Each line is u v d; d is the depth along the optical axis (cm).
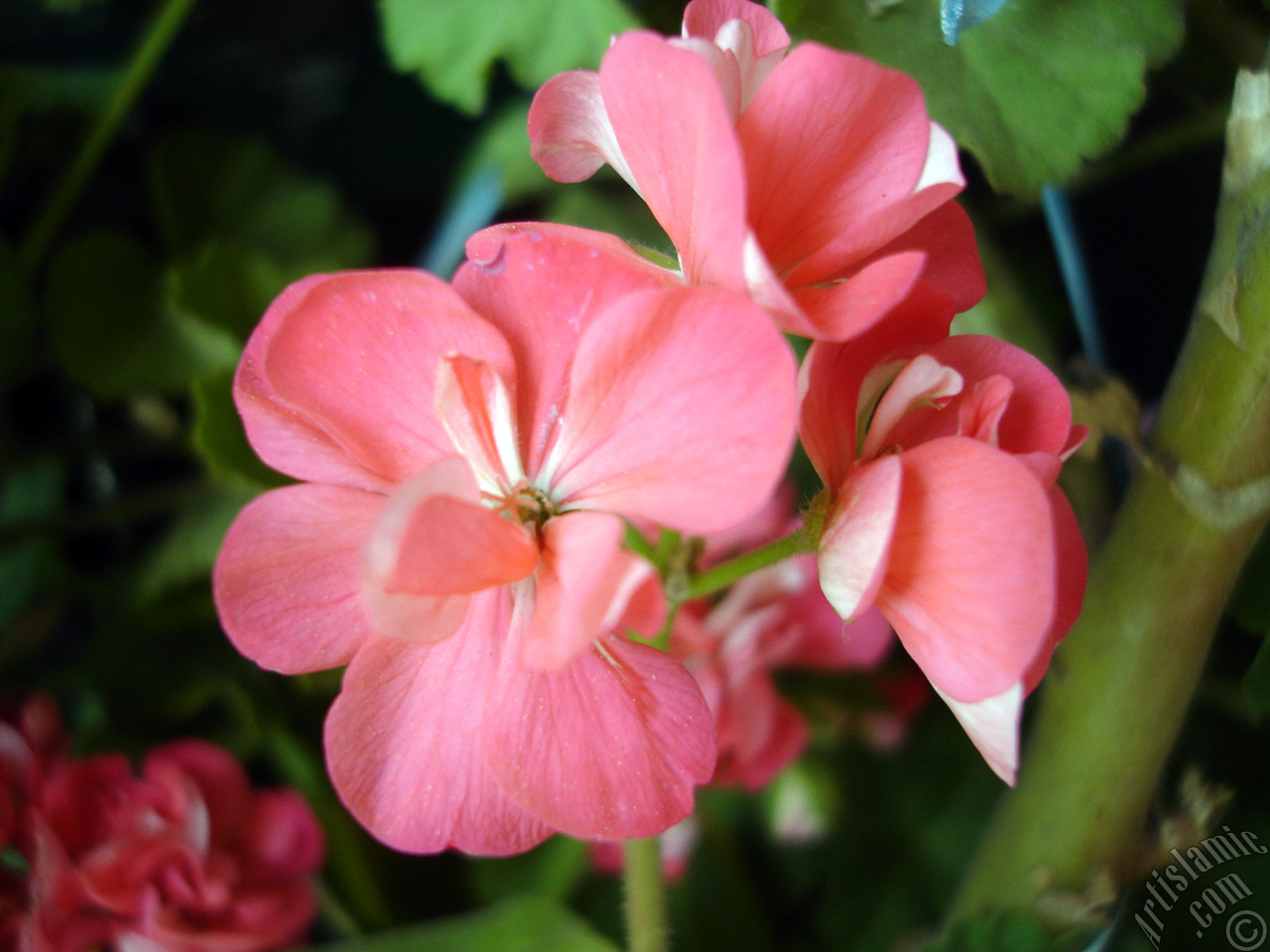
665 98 14
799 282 15
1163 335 24
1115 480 20
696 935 24
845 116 14
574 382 14
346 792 15
